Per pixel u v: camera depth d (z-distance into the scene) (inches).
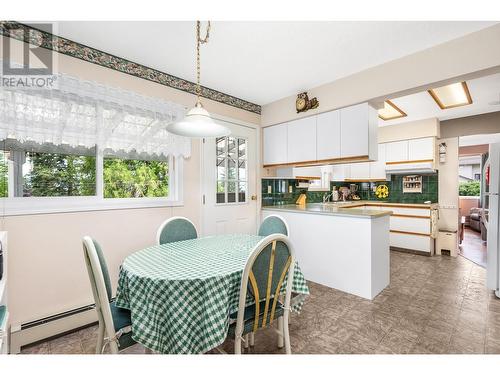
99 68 85.1
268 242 50.4
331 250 111.3
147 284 47.7
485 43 73.9
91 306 81.8
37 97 72.4
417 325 78.9
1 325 47.5
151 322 46.7
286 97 133.1
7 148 70.3
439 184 176.1
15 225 70.7
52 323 74.7
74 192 83.3
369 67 99.3
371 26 72.8
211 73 104.2
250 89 122.0
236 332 50.2
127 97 90.7
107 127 86.2
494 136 156.2
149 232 98.7
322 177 189.3
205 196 118.6
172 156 108.7
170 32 75.2
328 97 114.0
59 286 77.7
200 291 47.1
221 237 88.1
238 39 79.0
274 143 141.8
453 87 114.7
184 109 108.9
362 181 218.5
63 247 78.7
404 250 173.3
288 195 164.2
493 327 77.5
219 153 125.3
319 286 112.8
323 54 88.7
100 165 87.6
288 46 83.4
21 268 71.2
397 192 197.0
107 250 87.7
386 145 187.0
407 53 88.4
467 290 107.1
